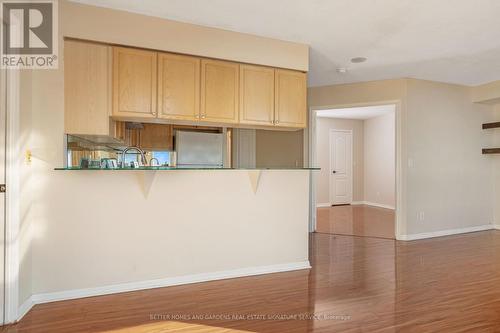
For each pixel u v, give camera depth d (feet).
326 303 8.20
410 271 10.69
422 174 15.87
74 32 8.23
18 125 7.22
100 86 8.47
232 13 8.75
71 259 8.36
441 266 11.25
